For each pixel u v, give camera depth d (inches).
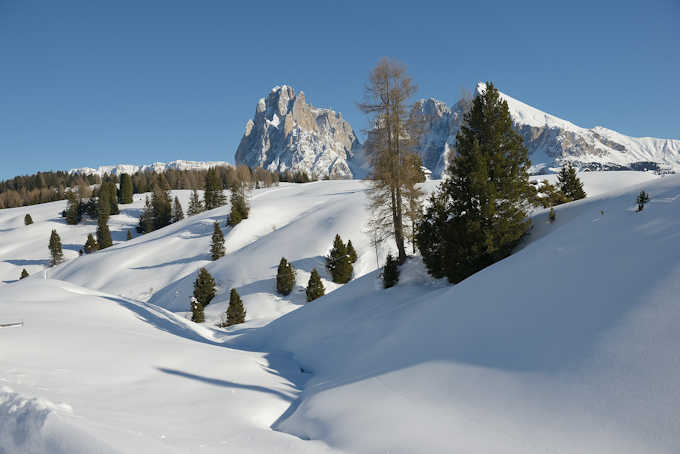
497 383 258.2
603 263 321.1
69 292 719.7
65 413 196.7
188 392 308.2
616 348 235.1
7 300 563.2
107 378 297.1
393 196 783.1
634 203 398.6
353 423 255.1
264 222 2689.5
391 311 587.5
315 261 1817.2
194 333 864.3
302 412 300.8
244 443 219.0
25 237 3580.2
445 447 209.0
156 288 2076.8
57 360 312.5
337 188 3769.7
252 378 396.2
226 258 2106.3
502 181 577.3
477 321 349.1
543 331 286.8
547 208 662.5
